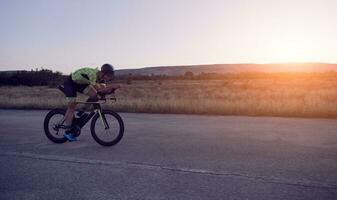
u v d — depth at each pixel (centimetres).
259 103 1388
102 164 584
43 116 1372
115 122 732
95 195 435
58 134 790
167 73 16500
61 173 535
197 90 3850
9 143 787
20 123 1148
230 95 2550
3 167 576
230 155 633
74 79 719
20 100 1898
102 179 500
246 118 1197
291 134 852
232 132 895
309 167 547
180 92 3466
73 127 758
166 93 3306
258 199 412
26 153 678
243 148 692
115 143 728
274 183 470
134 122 1127
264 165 561
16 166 581
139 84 7031
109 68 720
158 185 468
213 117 1242
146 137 835
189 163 580
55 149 714
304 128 947
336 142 745
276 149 679
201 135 854
